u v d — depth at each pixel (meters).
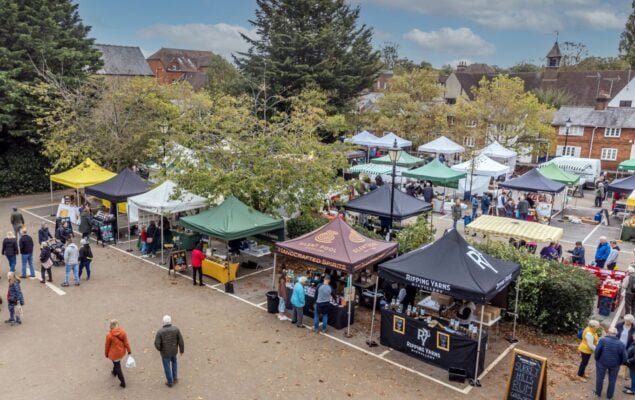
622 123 44.44
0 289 15.17
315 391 10.28
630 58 74.56
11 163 30.06
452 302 13.47
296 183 18.69
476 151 34.75
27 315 13.49
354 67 40.31
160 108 27.03
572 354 12.33
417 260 11.91
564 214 29.08
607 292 14.73
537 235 17.03
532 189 25.17
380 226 21.56
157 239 19.23
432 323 11.59
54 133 25.25
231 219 16.27
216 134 20.83
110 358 9.92
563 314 13.17
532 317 13.55
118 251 19.66
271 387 10.37
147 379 10.50
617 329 11.12
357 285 15.05
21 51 27.59
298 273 17.38
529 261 14.12
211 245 20.28
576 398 10.29
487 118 40.25
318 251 13.59
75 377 10.49
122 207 24.08
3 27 27.48
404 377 11.01
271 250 19.38
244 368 11.12
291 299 13.35
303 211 18.86
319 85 37.84
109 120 25.64
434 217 27.56
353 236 14.24
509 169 32.62
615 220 27.95
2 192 29.81
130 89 27.12
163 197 18.66
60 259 17.73
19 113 28.52
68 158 24.20
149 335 12.55
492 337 13.13
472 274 11.11
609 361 9.97
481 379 11.02
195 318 13.71
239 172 18.09
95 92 26.88
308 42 37.38
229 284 15.62
